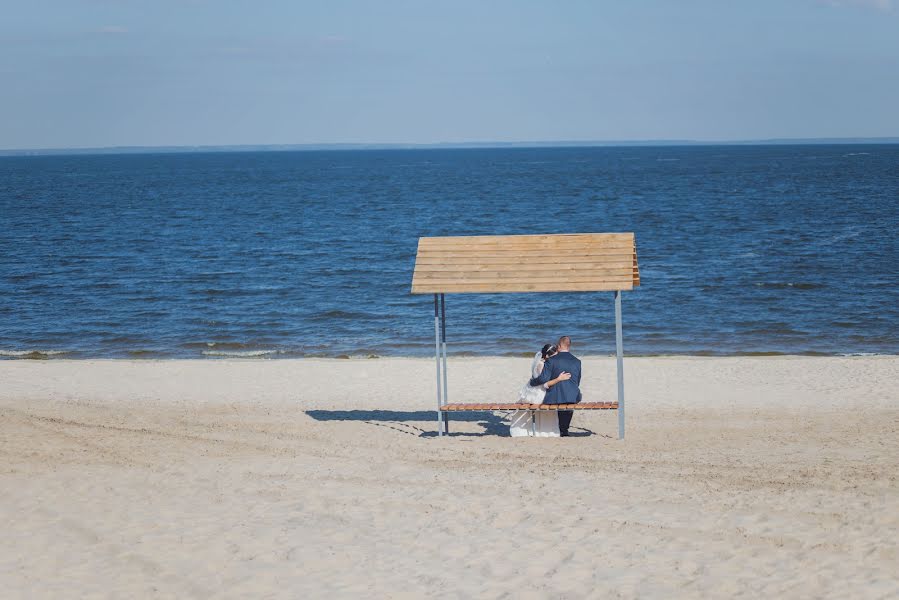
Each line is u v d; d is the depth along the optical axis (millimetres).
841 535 8352
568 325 25828
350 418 15023
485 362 20016
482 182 115875
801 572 7574
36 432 13641
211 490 10539
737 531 8594
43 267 38812
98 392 17453
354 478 10969
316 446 12820
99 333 25594
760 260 37969
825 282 31938
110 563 8273
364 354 22453
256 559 8328
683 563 7891
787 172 123438
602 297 30234
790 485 10070
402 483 10695
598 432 13586
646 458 11695
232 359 21906
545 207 71438
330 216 65375
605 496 9859
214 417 15062
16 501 10125
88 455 12242
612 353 22016
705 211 63188
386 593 7508
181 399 16734
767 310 27438
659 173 131500
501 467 11344
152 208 74062
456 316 27453
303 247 45969
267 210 71375
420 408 15836
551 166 180500
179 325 26641
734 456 11703
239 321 27172
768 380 17531
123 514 9656
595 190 92812
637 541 8453
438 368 13125
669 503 9539
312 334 25188
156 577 7945
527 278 12125
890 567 7586
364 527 9133
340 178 135000
